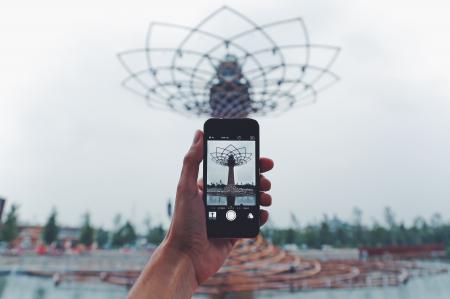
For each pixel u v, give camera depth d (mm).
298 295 19469
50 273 28328
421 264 38594
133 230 69250
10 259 36719
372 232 67250
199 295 18109
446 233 61562
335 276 25406
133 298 1405
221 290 18578
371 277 26078
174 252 1700
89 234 63406
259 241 27156
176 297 1523
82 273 27328
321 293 20422
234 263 22109
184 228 1800
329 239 67062
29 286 23641
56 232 61719
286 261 26062
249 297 18172
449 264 39062
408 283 25000
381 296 20125
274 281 21766
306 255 49250
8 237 55125
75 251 49812
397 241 64812
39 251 43812
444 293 20891
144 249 57625
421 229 65000
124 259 39500
